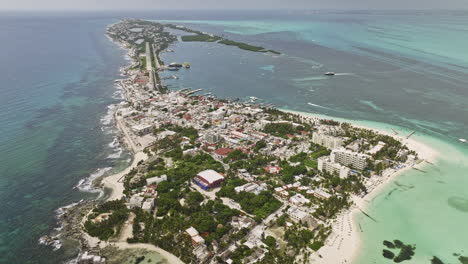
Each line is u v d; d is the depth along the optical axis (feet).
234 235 603.26
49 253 583.58
